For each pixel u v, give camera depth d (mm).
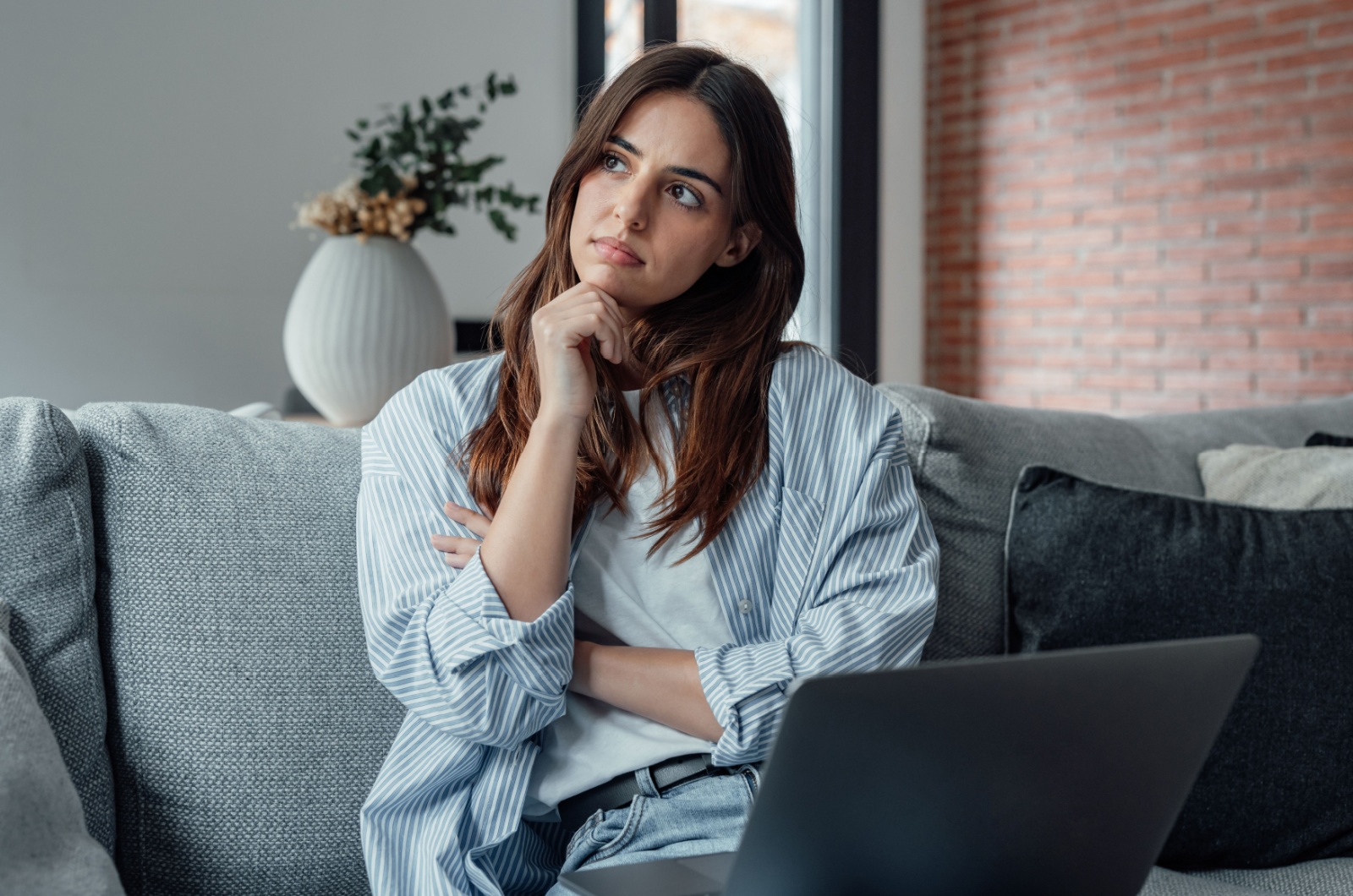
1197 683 757
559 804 1085
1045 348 4215
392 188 1990
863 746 665
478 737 984
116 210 2773
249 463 1160
